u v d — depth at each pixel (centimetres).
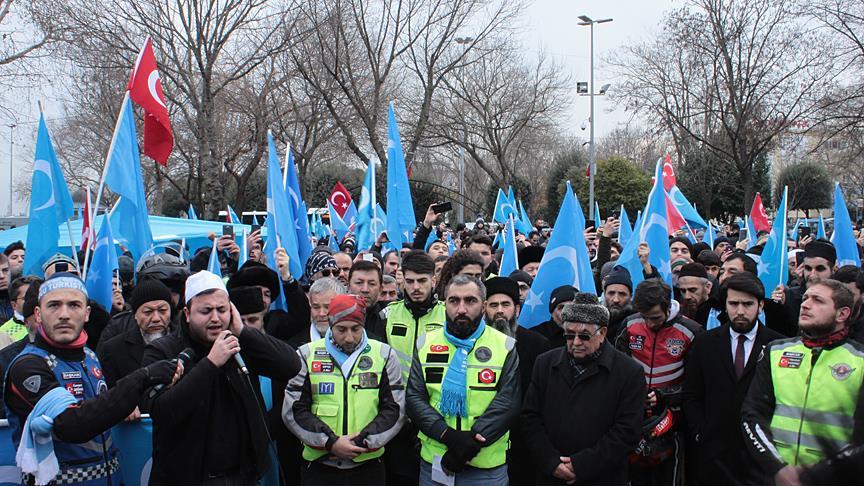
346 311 437
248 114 2561
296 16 2145
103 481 400
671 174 1190
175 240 1341
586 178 3569
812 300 401
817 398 393
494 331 462
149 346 394
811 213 4381
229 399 383
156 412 354
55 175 643
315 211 1872
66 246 1109
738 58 1945
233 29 2064
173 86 2706
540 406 460
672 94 2894
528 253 787
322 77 2502
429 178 4747
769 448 369
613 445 428
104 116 2806
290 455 503
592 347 441
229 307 389
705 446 484
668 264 728
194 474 371
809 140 2573
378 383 443
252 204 3672
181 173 3338
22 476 400
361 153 2331
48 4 1800
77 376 397
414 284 519
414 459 504
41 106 638
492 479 438
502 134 3672
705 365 492
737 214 3412
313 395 441
